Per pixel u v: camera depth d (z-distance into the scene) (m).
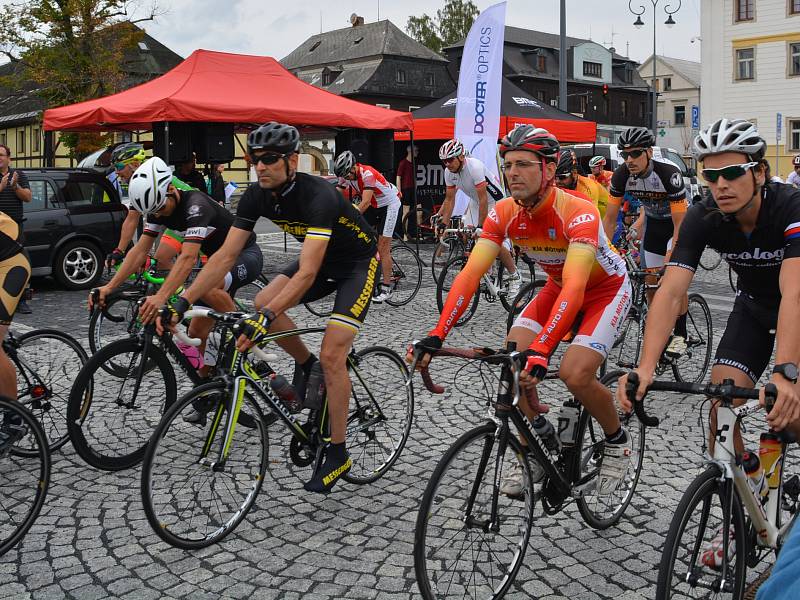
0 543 3.14
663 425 4.74
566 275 2.82
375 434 3.93
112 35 22.08
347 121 11.15
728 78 35.41
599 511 3.32
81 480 3.86
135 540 3.25
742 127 2.41
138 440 4.02
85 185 10.23
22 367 4.10
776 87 34.12
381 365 3.98
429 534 2.54
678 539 2.24
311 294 3.93
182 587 2.86
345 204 3.49
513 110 14.56
